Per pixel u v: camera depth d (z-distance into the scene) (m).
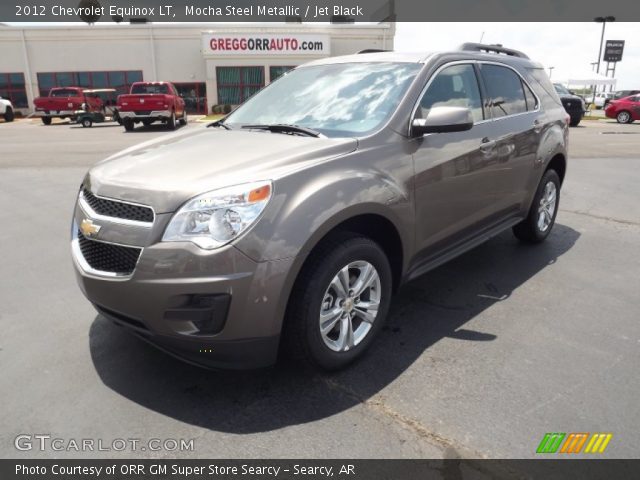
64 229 5.84
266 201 2.53
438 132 3.23
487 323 3.62
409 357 3.17
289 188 2.62
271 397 2.78
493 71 4.36
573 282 4.36
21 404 2.71
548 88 5.23
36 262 4.81
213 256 2.43
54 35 32.38
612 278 4.45
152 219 2.55
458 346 3.30
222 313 2.48
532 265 4.77
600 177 9.17
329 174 2.79
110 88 33.31
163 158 3.00
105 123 26.69
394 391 2.82
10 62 32.66
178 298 2.47
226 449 2.40
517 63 4.82
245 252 2.46
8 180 8.62
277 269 2.51
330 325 2.86
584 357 3.17
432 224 3.52
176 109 21.61
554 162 5.30
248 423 2.57
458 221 3.81
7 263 4.79
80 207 2.97
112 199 2.71
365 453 2.37
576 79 33.66
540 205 5.13
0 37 32.16
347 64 3.97
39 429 2.52
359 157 2.99
